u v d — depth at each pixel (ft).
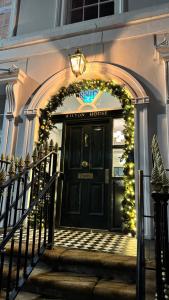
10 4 21.11
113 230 14.57
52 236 9.76
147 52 15.53
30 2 19.95
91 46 16.88
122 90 15.31
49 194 9.95
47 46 18.03
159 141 13.83
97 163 16.02
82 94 16.94
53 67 17.51
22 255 8.98
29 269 8.00
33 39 18.38
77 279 7.97
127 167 14.32
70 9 19.44
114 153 15.90
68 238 12.46
